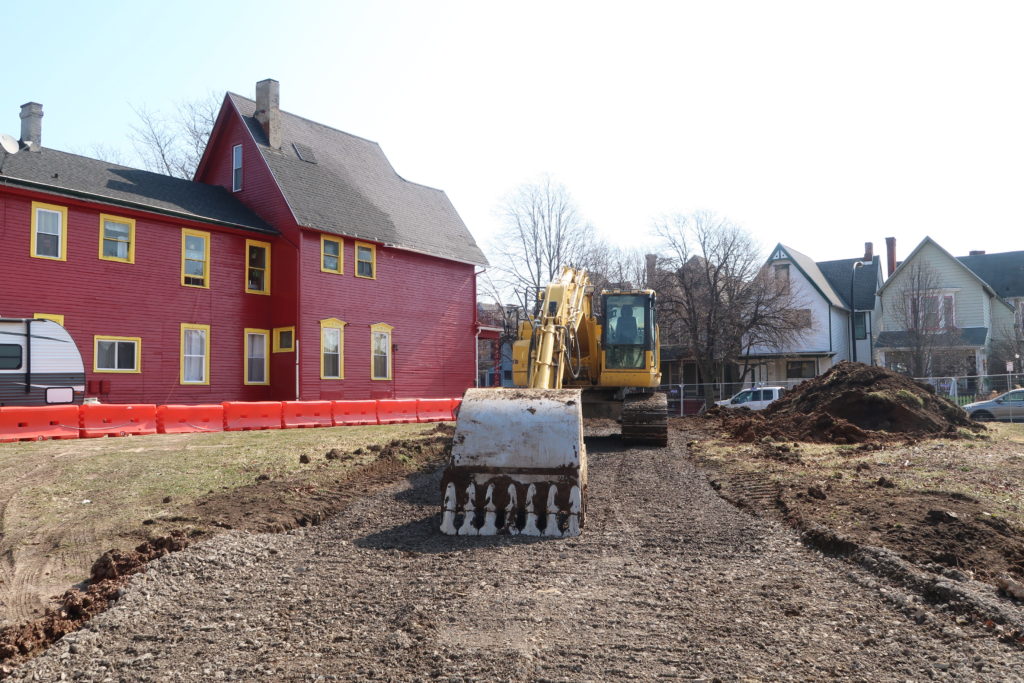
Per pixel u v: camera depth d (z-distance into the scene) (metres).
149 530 8.27
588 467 12.54
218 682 4.68
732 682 4.49
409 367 29.33
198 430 18.30
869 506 8.67
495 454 8.32
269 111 27.22
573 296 14.55
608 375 15.86
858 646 5.03
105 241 21.41
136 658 5.08
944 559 6.68
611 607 5.86
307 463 12.46
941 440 15.80
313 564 7.20
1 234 19.12
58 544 7.88
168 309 22.80
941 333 40.75
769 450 14.39
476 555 7.38
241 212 25.88
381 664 4.88
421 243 30.22
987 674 4.54
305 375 25.00
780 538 7.88
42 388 17.91
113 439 16.12
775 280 39.84
